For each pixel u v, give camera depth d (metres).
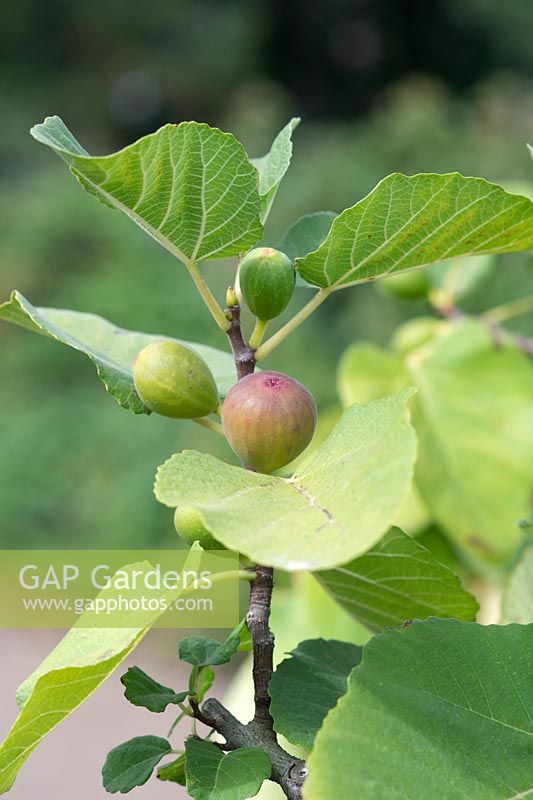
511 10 10.68
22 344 5.56
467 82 11.52
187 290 5.35
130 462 4.77
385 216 0.94
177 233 0.95
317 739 0.87
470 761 0.88
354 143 5.27
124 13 10.39
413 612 1.04
